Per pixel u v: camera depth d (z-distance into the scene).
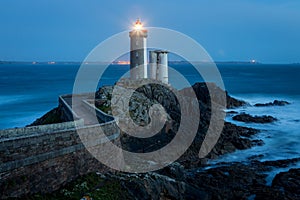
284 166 28.92
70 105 30.86
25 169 14.11
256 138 39.59
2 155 13.21
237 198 22.11
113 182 17.81
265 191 22.88
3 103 72.88
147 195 18.17
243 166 28.73
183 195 20.58
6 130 15.69
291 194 22.52
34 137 14.63
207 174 26.73
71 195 15.23
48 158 15.26
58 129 17.98
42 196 14.52
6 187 13.17
